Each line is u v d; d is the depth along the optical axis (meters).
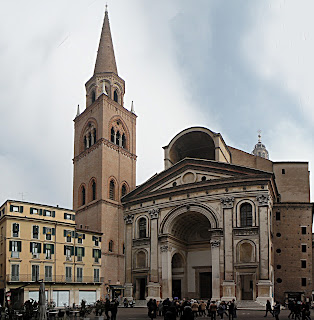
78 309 43.25
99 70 79.88
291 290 56.00
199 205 52.00
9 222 54.03
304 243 57.31
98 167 71.12
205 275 57.09
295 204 58.62
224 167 52.41
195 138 60.31
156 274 53.00
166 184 56.16
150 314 32.09
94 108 76.12
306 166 63.28
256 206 48.72
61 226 59.06
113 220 69.56
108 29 83.69
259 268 46.91
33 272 54.50
